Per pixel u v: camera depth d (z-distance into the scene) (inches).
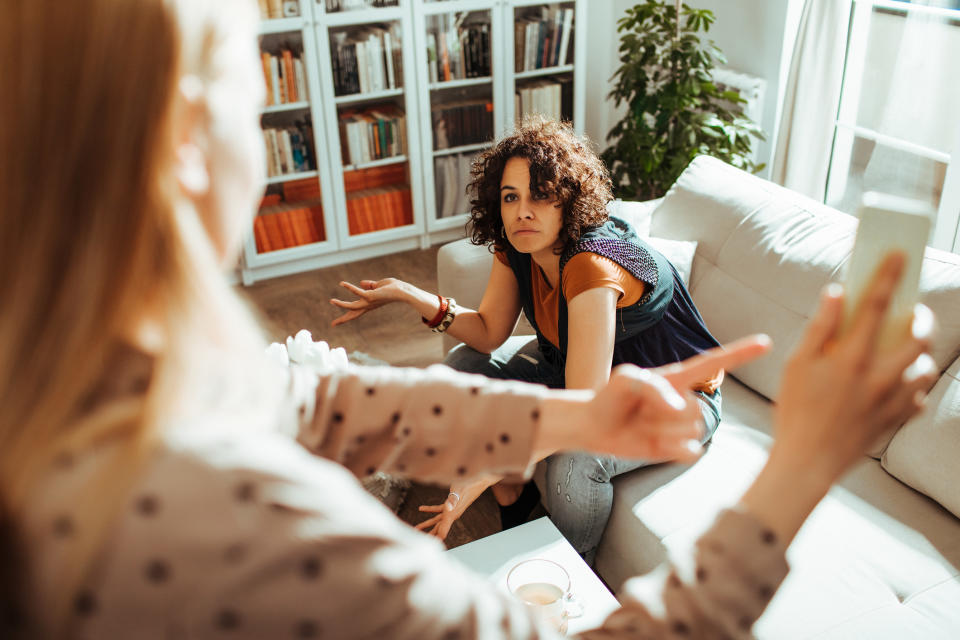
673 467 75.0
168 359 13.5
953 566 63.8
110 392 13.6
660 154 129.7
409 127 153.3
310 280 154.1
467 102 157.5
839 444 15.9
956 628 57.9
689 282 91.7
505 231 79.0
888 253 15.3
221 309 14.6
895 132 123.0
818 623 58.9
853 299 16.1
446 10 147.9
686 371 20.5
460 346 91.4
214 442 13.3
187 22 13.9
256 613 12.8
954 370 70.4
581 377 68.7
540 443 21.9
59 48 13.0
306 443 22.3
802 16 122.8
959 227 115.0
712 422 75.7
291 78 142.3
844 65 126.3
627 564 73.0
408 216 162.1
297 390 22.6
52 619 12.8
